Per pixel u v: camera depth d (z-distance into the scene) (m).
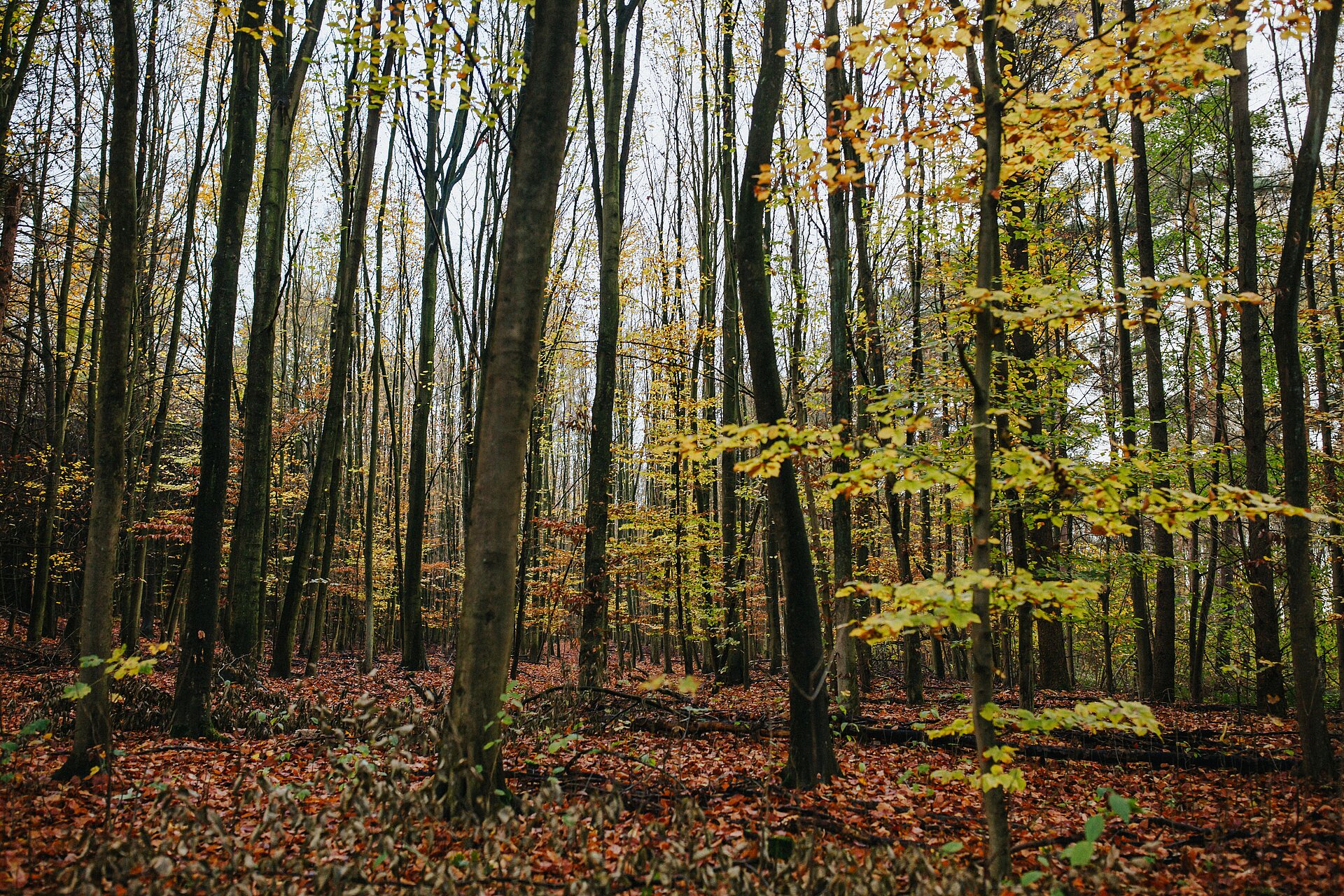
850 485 4.18
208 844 4.36
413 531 16.64
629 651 31.64
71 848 4.25
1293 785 6.15
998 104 4.13
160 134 14.98
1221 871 4.32
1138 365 17.33
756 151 6.18
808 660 6.01
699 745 7.67
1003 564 10.07
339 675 14.85
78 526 17.67
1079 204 16.28
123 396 5.63
